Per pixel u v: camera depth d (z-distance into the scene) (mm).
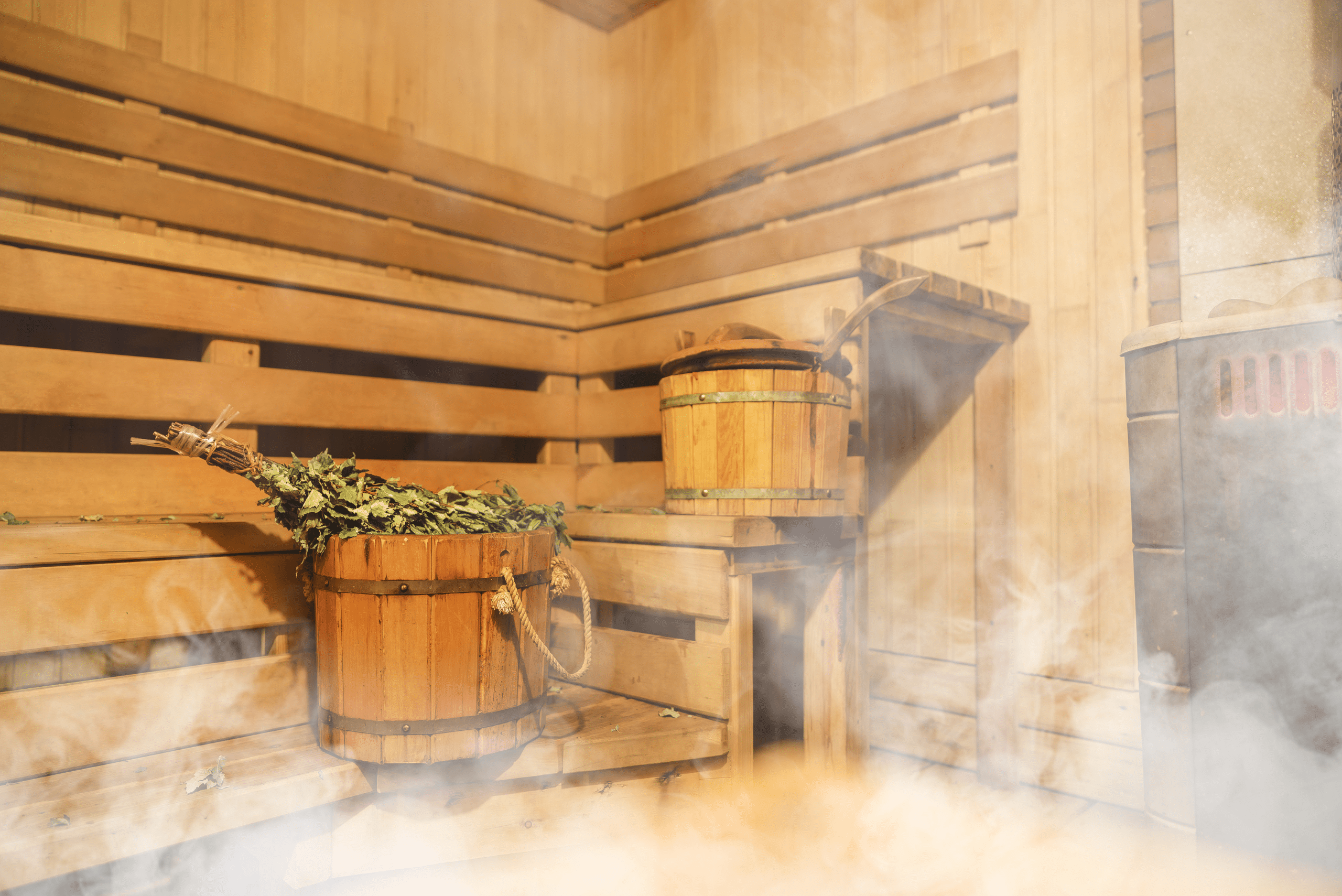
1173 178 2551
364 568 1748
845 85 3420
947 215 3039
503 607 1766
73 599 1793
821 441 2223
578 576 2012
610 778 2004
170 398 2316
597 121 4340
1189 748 1876
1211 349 1843
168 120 2914
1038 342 2805
